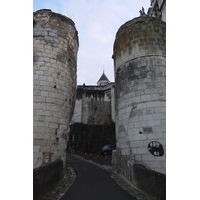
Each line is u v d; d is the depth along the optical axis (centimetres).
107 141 2661
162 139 804
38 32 1029
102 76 4831
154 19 1033
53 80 997
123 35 1089
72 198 597
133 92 936
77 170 1162
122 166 952
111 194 649
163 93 878
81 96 2867
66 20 1152
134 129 881
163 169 764
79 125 2667
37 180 564
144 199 593
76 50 1280
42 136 884
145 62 945
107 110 2916
